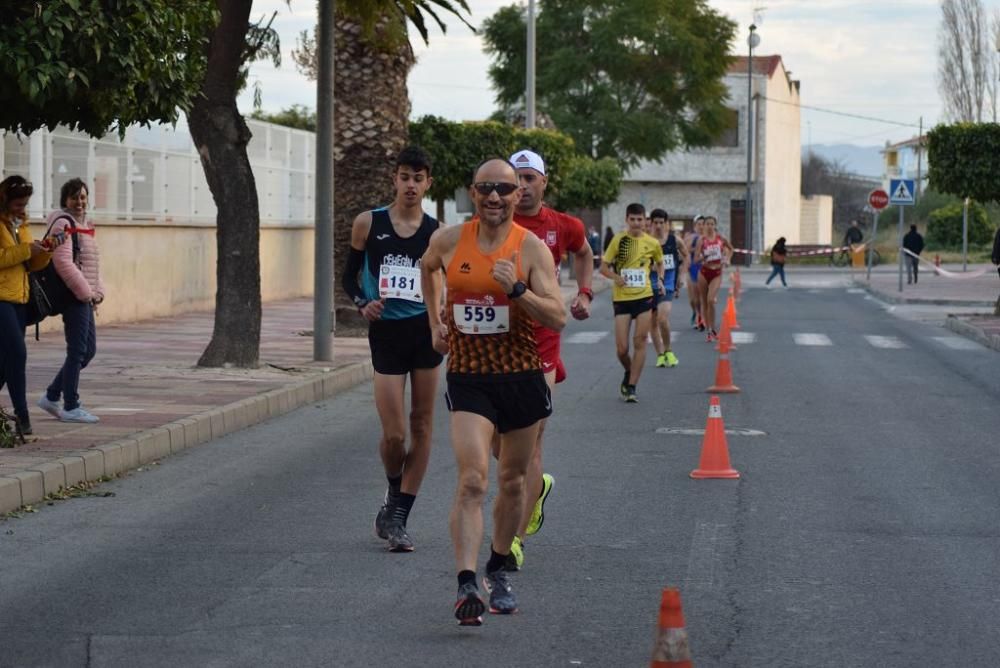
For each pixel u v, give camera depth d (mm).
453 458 12680
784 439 14016
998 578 8211
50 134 24000
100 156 26281
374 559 8648
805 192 122188
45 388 16000
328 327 19844
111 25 11734
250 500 10648
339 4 21422
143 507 10359
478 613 6887
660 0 68500
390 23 23297
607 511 10250
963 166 31891
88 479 11266
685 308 38125
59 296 12945
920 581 8133
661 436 14156
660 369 21203
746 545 9094
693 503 10578
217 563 8531
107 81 11945
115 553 8797
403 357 9000
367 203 25219
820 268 71125
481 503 7066
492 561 7426
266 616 7297
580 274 9375
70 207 13102
